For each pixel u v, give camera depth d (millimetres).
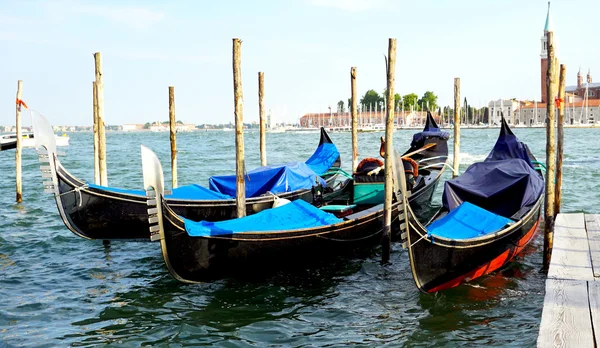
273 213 10203
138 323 8273
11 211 17156
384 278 10227
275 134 118125
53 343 7586
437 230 9266
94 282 10227
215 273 9562
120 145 74188
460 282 9500
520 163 12359
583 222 10406
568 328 5348
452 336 7590
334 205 13297
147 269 11016
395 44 10703
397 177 8148
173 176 17656
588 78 145250
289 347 7414
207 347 7441
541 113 119812
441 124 119875
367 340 7574
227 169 32844
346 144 59750
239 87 11562
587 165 29172
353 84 17406
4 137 44719
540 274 10164
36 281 10273
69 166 36188
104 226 12281
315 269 10562
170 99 17531
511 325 7895
